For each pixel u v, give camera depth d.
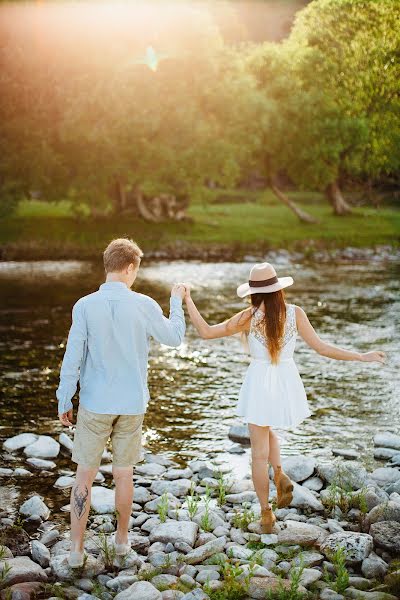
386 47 13.69
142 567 3.84
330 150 28.48
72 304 13.51
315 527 4.21
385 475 5.14
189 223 28.33
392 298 14.12
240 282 16.62
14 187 25.47
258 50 30.11
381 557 3.90
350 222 30.66
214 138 27.11
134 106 24.62
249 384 4.15
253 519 4.46
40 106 25.45
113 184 28.81
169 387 7.92
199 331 4.19
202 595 3.39
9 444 5.93
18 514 4.62
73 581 3.70
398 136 17.50
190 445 6.04
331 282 16.58
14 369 8.73
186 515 4.53
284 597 3.41
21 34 24.84
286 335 4.09
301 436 6.22
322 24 17.06
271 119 28.34
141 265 19.94
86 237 24.86
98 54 25.16
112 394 3.70
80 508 3.77
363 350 9.54
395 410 6.99
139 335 3.74
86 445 3.76
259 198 41.69
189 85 27.27
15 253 22.00
